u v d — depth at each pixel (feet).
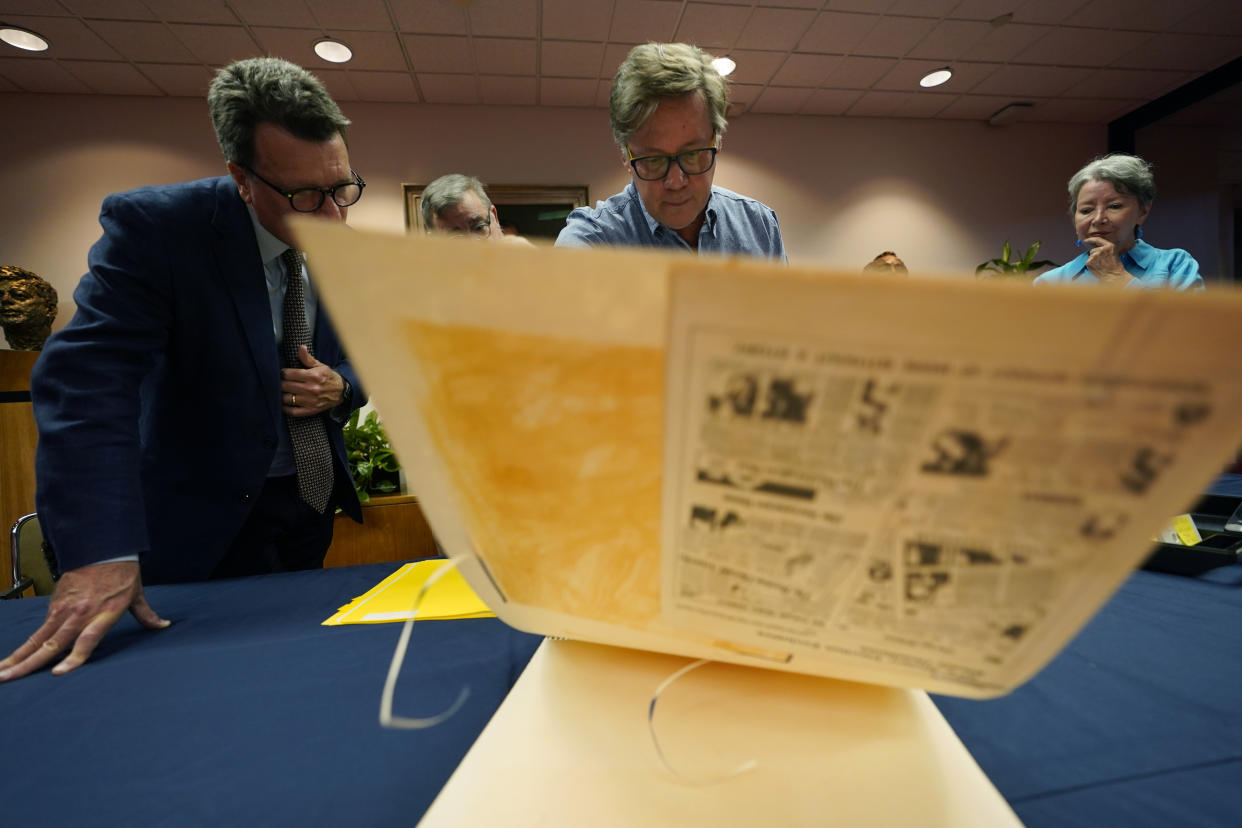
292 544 3.72
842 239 13.39
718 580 0.74
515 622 0.94
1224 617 1.53
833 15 9.55
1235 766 0.95
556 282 0.57
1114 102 12.69
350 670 1.37
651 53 3.13
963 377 0.52
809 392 0.57
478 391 0.66
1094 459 0.53
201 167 11.32
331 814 0.89
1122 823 0.83
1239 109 11.57
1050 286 0.44
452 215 6.34
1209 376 0.46
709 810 0.70
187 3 8.71
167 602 1.97
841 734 0.80
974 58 10.94
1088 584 0.60
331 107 2.72
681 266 0.52
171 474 2.99
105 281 2.48
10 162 10.84
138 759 1.05
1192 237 12.37
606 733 0.81
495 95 11.73
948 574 0.65
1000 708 1.14
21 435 6.88
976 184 13.70
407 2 8.85
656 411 0.63
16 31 9.11
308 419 3.39
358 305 0.64
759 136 13.12
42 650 1.49
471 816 0.71
